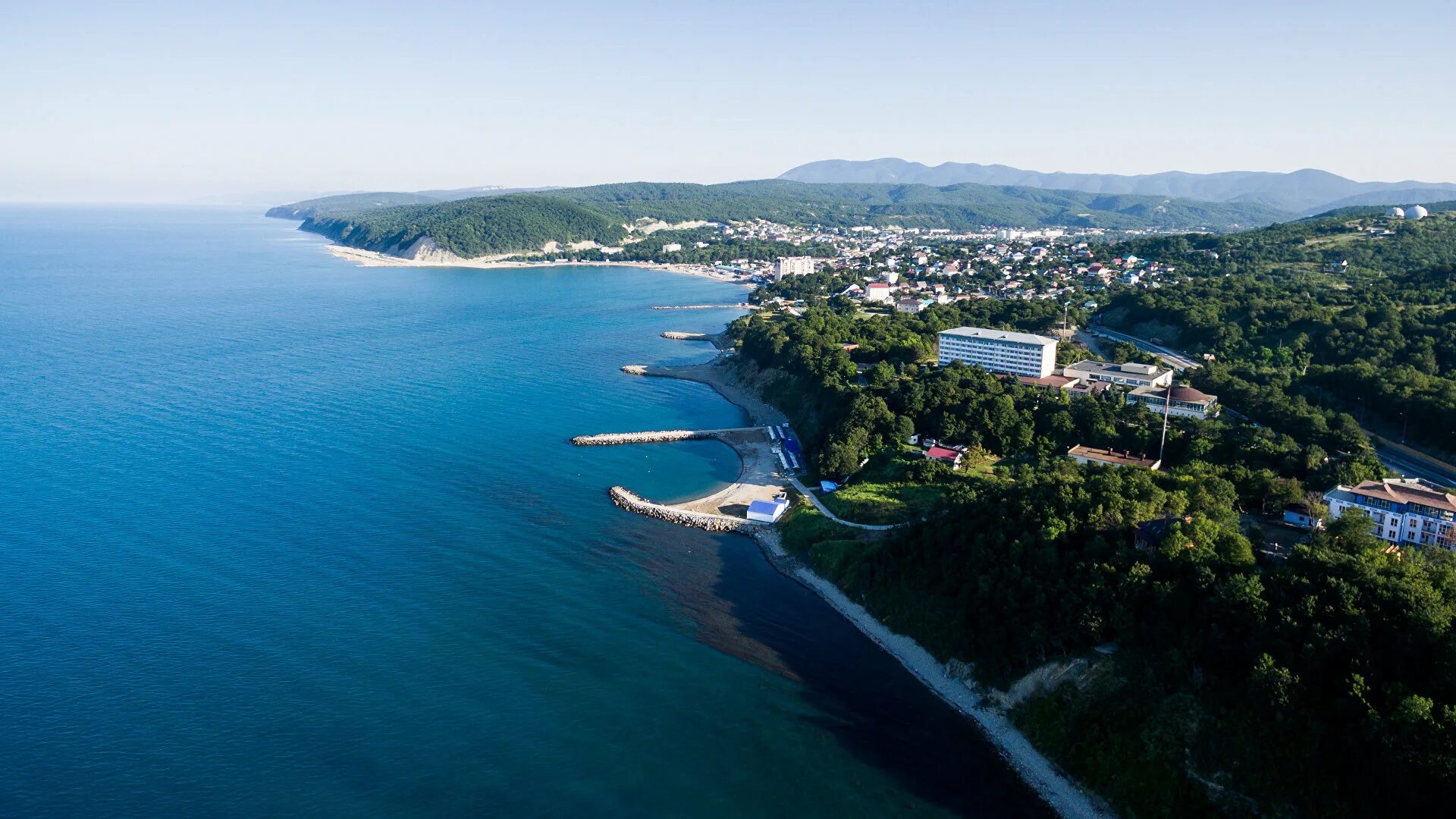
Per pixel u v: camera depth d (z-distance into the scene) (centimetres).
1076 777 9488
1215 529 10800
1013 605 11194
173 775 8869
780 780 9394
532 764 9388
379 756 9338
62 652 10906
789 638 12394
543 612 12681
